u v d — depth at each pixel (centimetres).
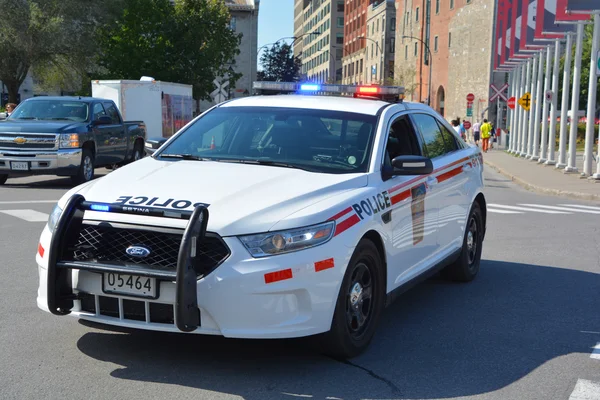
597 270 836
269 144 567
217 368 467
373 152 551
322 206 461
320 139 566
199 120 622
